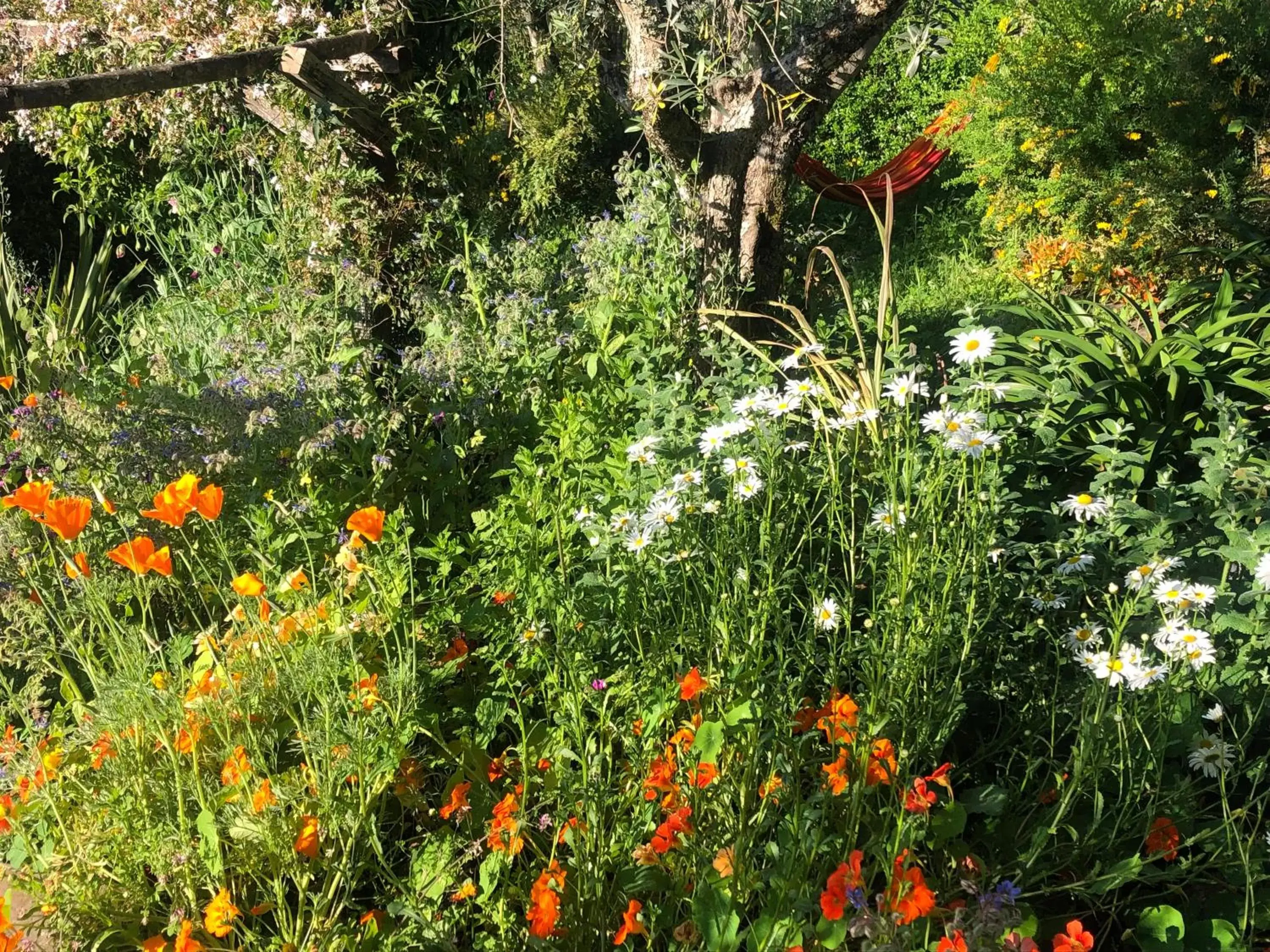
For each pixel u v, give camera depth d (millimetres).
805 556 2770
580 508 2834
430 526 3576
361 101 4895
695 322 4496
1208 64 6660
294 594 2684
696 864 1867
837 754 1953
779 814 1975
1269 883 1937
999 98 7188
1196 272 6355
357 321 4660
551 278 5090
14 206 7980
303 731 2193
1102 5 6785
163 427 3545
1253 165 6566
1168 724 1944
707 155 4762
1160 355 3932
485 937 1920
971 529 2369
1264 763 1955
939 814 1860
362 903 2170
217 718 2285
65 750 2381
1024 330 5789
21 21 6156
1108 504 2514
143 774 2188
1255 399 3828
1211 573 2547
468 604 2840
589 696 2225
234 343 4484
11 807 2133
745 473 2512
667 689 2188
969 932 1585
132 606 3168
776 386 3365
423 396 4070
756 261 4898
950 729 2086
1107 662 1926
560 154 6152
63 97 3848
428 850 2039
